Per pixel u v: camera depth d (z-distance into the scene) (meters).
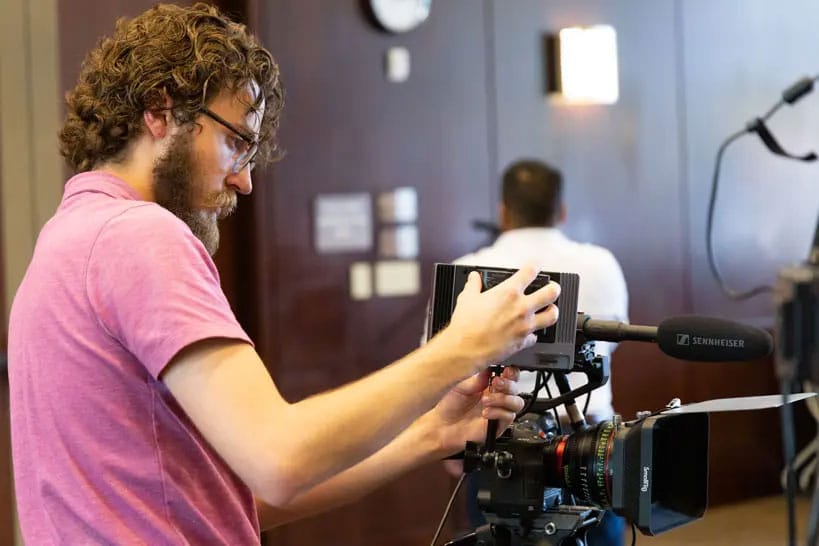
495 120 4.71
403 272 4.49
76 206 1.43
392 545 4.43
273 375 4.23
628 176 5.09
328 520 4.32
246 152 1.49
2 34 3.68
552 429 1.69
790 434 2.58
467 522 4.59
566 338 1.50
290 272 4.26
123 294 1.31
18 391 1.43
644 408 5.12
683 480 1.51
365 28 4.39
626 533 4.86
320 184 4.31
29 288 1.41
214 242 1.53
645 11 5.13
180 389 1.28
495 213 4.71
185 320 1.27
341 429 1.26
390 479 1.69
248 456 1.24
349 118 4.36
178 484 1.36
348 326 4.38
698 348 1.51
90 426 1.34
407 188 4.50
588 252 3.08
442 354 1.32
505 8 4.73
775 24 5.52
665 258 5.21
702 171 5.31
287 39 4.22
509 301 1.36
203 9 1.50
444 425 1.68
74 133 1.51
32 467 1.39
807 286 2.50
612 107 5.04
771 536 4.87
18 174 3.70
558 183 3.17
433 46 4.55
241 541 1.42
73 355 1.35
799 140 5.64
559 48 4.82
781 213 5.59
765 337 1.50
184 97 1.43
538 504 1.53
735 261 5.44
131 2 3.88
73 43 3.77
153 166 1.45
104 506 1.34
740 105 5.42
